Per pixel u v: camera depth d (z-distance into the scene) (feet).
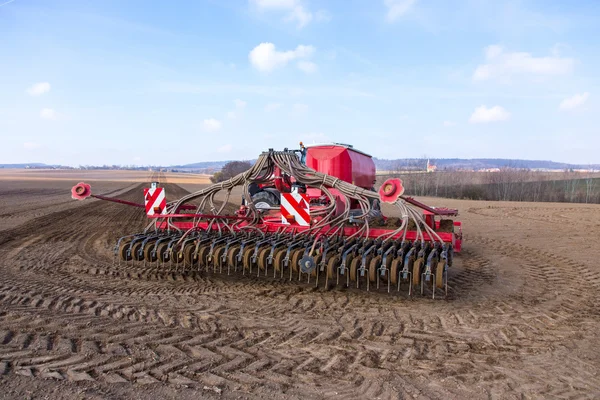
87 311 18.53
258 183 30.25
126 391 11.96
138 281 24.56
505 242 43.32
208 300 20.92
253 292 22.53
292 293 22.49
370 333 17.12
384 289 23.67
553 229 53.52
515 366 14.42
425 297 22.58
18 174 415.64
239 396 11.92
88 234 44.19
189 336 16.12
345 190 24.85
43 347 14.57
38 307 18.83
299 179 25.89
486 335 17.30
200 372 13.26
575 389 12.93
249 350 15.06
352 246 23.39
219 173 244.63
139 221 57.47
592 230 52.47
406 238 25.04
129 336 15.87
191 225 28.66
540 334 17.62
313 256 22.76
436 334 17.25
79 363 13.53
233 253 23.57
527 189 148.25
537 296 23.59
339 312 19.63
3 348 14.37
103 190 153.17
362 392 12.34
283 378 13.05
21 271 26.63
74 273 26.32
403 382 13.01
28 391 11.73
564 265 32.19
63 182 226.38
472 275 28.60
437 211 30.94
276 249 23.44
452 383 13.05
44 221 55.52
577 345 16.48
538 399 12.27
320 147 33.88
